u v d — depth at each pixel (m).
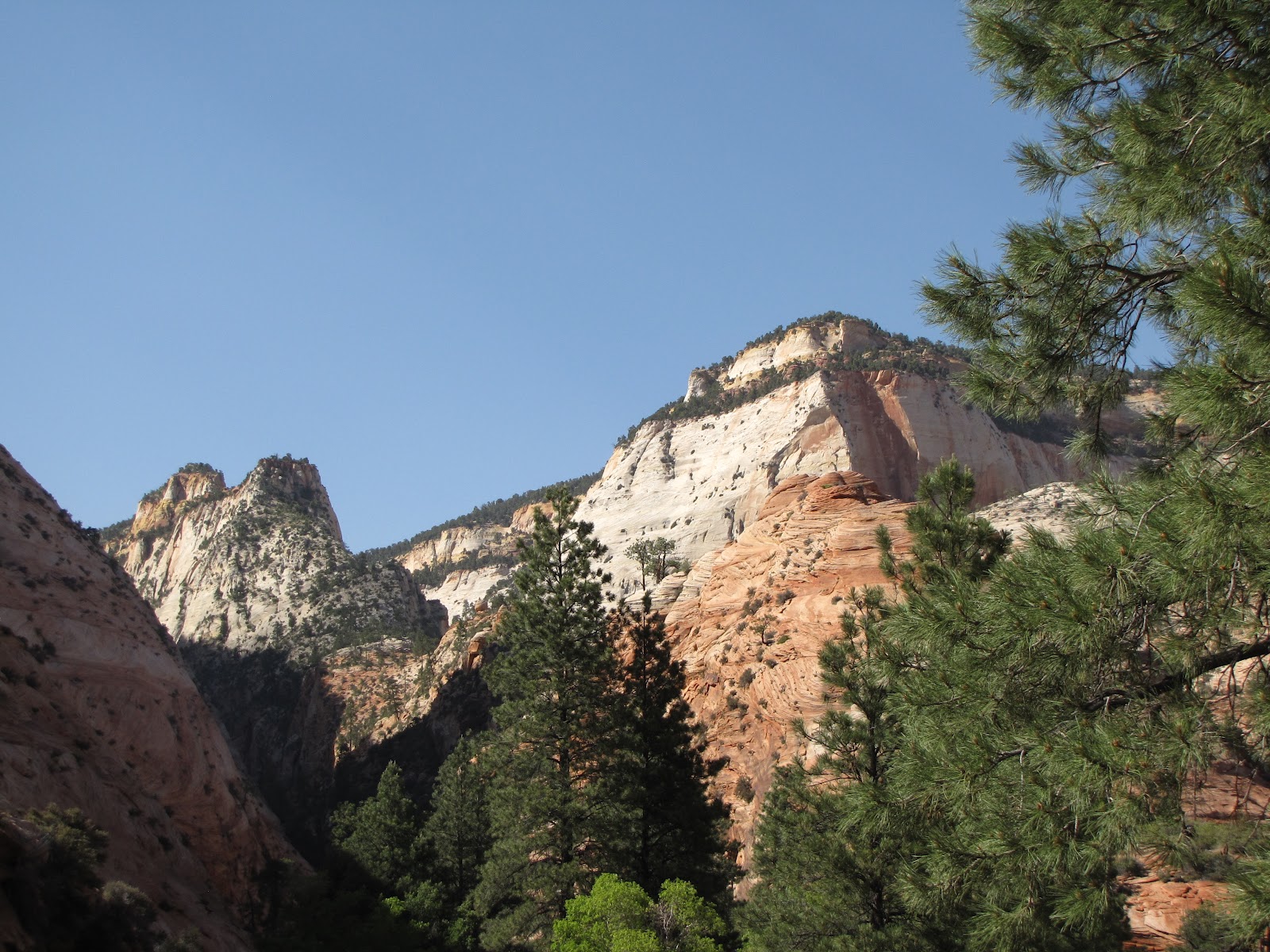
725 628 67.94
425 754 106.88
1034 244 11.70
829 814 23.52
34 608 77.00
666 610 75.38
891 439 158.12
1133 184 10.84
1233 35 10.59
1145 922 30.42
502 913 36.62
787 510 73.69
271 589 178.25
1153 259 11.60
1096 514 10.30
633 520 169.38
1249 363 9.09
